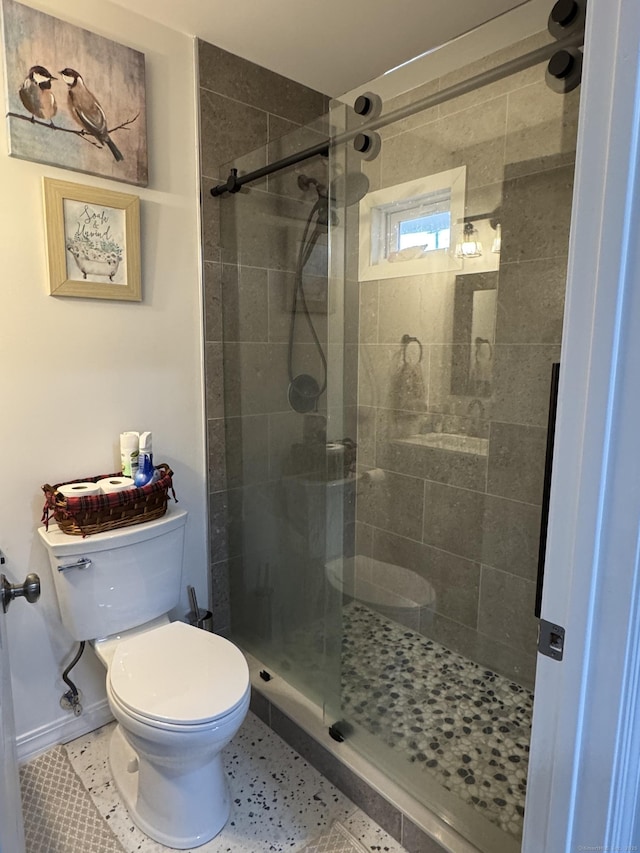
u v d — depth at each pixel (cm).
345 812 151
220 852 138
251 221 199
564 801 70
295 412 218
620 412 59
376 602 239
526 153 173
